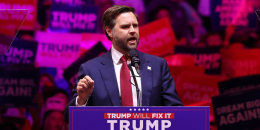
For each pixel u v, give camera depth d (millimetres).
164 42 12742
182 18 12797
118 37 5832
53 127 12531
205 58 12820
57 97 12547
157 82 5910
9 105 12461
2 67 12422
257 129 12789
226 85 12836
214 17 12820
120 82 5797
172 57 12758
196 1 12812
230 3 12805
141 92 5730
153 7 12750
